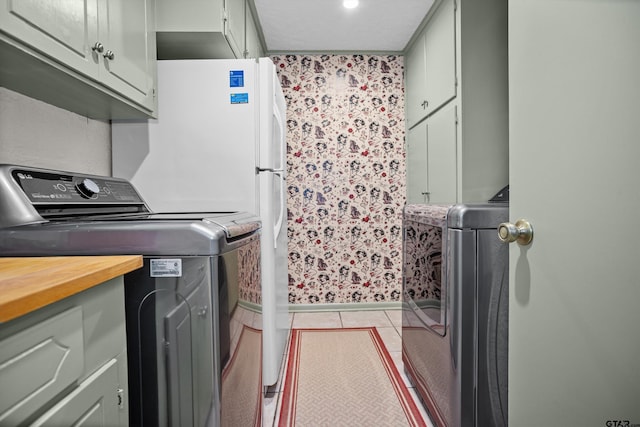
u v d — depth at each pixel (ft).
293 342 9.21
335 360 8.14
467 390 4.75
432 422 5.80
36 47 3.05
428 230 5.80
